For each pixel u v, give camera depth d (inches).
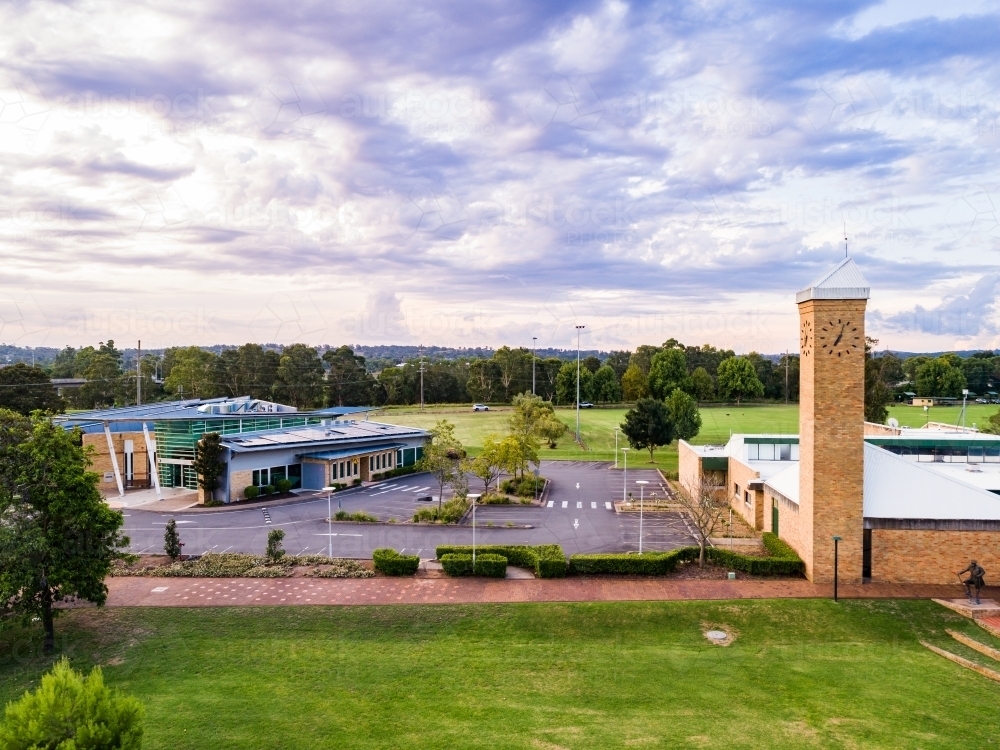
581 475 2386.8
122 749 478.6
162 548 1421.0
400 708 746.2
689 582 1175.0
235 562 1289.4
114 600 1107.3
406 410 4662.9
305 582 1194.0
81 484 935.7
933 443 1644.9
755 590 1130.7
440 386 5349.4
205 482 1889.8
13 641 951.6
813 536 1157.1
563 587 1157.1
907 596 1093.8
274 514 1765.5
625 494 2028.8
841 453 1145.4
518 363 5408.5
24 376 3403.1
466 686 804.6
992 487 1429.6
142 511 1811.0
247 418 2277.3
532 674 839.7
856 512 1144.2
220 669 860.0
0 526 891.4
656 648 927.7
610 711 737.6
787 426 3740.2
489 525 1624.0
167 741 672.4
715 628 992.9
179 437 2119.8
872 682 811.4
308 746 661.9
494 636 970.7
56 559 914.1
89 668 871.7
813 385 1149.7
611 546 1437.0
